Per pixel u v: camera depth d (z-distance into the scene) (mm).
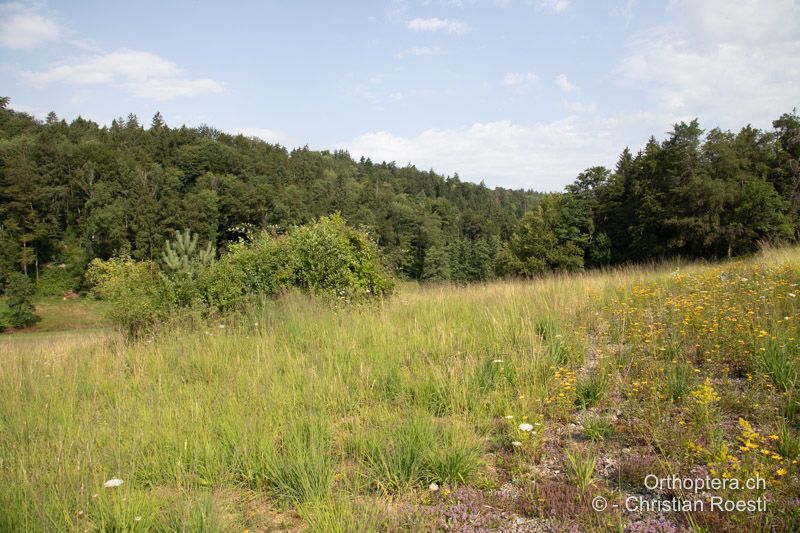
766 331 5031
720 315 5691
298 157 141875
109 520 2904
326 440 3908
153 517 2908
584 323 6746
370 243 11609
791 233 27469
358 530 2717
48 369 6992
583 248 43562
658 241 35344
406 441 3631
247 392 5004
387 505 3072
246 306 9195
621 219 40625
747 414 3834
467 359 5188
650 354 5266
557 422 4211
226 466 3594
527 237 43781
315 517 2885
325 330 7344
